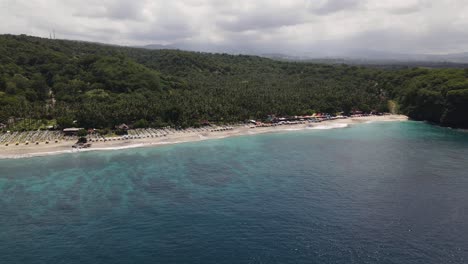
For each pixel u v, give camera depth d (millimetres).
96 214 96375
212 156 152375
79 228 88938
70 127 185250
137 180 122250
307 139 186750
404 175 127938
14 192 111000
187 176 126500
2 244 81750
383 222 92312
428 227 89750
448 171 132375
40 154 151125
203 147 167750
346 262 75250
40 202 103750
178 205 102312
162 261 75562
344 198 107438
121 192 111500
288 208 100500
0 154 149000
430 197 108250
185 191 112625
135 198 107000
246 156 152875
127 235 85812
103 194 109812
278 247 80812
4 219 93312
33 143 164125
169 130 197500
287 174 129000
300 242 82875
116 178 124125
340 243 82438
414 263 75062
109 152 156625
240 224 91250
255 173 130125
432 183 119875
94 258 76625
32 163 140000
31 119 195375
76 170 132375
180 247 80812
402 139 187125
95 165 138375
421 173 130125
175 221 92812
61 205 101875
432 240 83750
